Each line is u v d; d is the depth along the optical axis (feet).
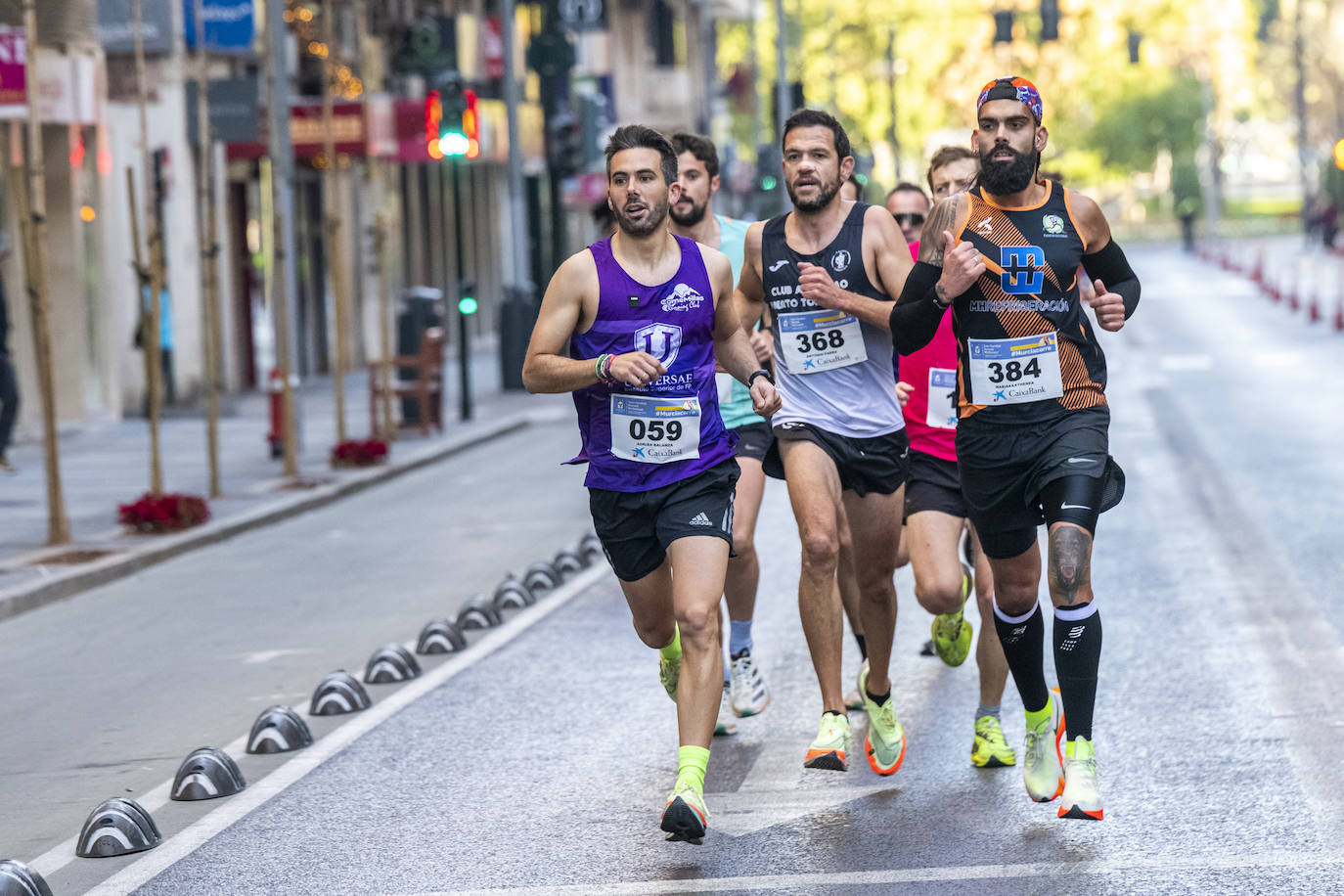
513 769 68.74
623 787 65.41
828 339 65.51
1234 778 63.46
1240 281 530.68
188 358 253.65
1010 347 58.59
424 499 164.76
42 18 215.10
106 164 241.35
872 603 65.36
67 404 235.61
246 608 110.73
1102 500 58.23
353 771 69.46
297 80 303.27
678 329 58.85
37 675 93.09
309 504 159.63
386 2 338.75
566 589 110.73
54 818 65.57
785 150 65.46
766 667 85.66
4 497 163.02
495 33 376.68
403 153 273.33
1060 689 57.62
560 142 284.20
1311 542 113.70
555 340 58.80
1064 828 58.39
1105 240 59.77
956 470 67.00
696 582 57.52
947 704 76.89
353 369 342.85
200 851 59.31
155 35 250.98
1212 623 90.84
